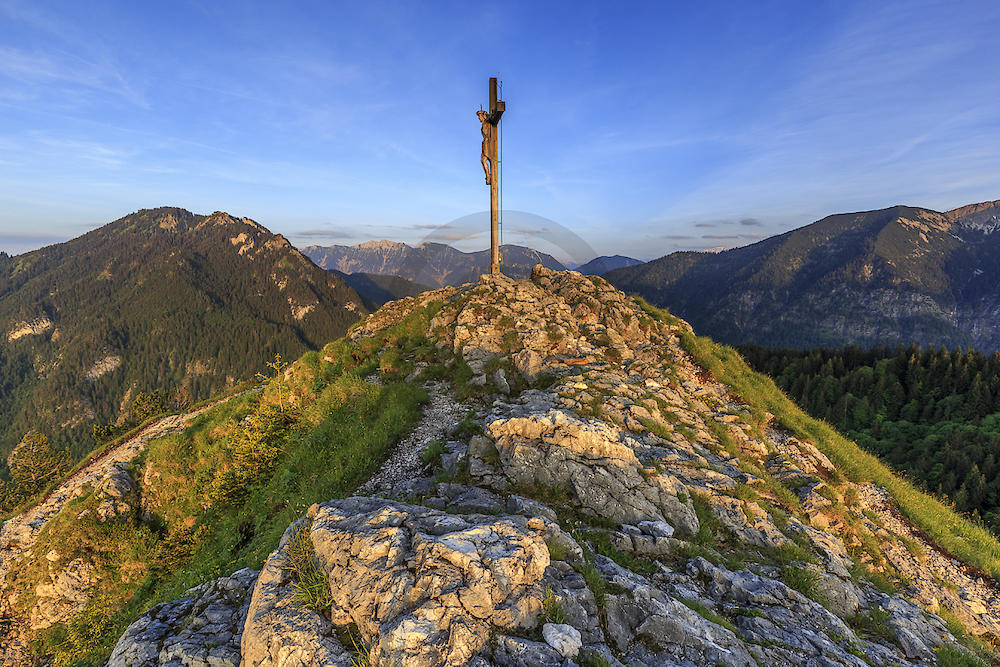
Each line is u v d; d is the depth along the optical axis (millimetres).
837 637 8883
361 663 5801
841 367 140625
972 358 124188
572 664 5727
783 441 21297
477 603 6227
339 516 8188
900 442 110438
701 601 8898
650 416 18141
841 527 15547
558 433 12789
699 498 13250
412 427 18062
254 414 25734
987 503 74188
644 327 29125
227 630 7793
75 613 22312
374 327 31250
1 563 28859
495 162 24594
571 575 7832
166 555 20547
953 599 13961
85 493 27047
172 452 26625
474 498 11250
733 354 31312
